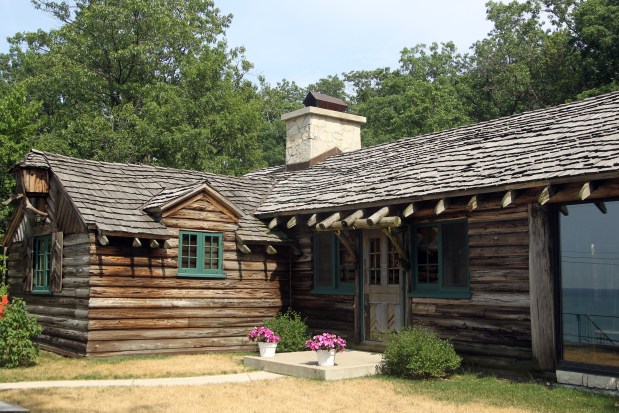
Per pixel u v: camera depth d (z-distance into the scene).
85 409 7.68
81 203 12.44
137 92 33.47
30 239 14.41
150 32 33.62
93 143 27.97
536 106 37.91
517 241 10.27
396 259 12.73
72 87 32.38
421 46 48.97
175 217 13.24
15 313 11.04
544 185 9.27
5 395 8.47
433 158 13.45
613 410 7.69
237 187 16.25
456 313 11.18
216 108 32.00
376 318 13.03
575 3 38.88
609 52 31.06
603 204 9.35
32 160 13.52
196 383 9.63
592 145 9.89
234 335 13.84
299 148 18.91
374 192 12.45
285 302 14.87
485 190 10.01
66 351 12.59
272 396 8.60
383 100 42.41
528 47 40.03
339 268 14.07
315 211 13.20
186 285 13.27
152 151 30.02
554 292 9.68
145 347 12.55
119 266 12.40
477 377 10.09
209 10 37.59
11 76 43.09
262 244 14.39
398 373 10.34
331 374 9.98
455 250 11.43
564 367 9.38
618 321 9.09
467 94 41.28
